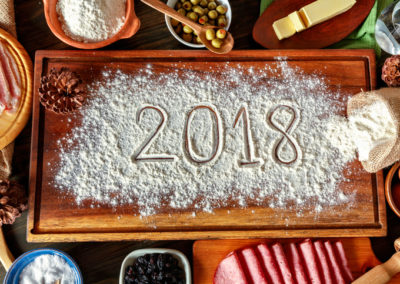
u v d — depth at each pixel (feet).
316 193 1.94
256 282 1.87
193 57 2.00
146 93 1.98
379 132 1.91
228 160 1.95
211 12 2.01
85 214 1.90
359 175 1.96
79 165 1.93
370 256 1.99
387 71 1.96
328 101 2.00
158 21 2.15
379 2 2.14
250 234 1.90
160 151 1.96
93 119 1.96
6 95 1.99
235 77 2.00
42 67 1.98
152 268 1.86
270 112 2.00
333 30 2.10
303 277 1.87
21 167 2.08
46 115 1.95
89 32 1.93
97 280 2.03
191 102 1.99
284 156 1.97
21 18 2.13
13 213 1.87
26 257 1.91
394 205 1.93
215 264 1.98
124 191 1.92
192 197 1.92
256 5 2.17
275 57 2.00
